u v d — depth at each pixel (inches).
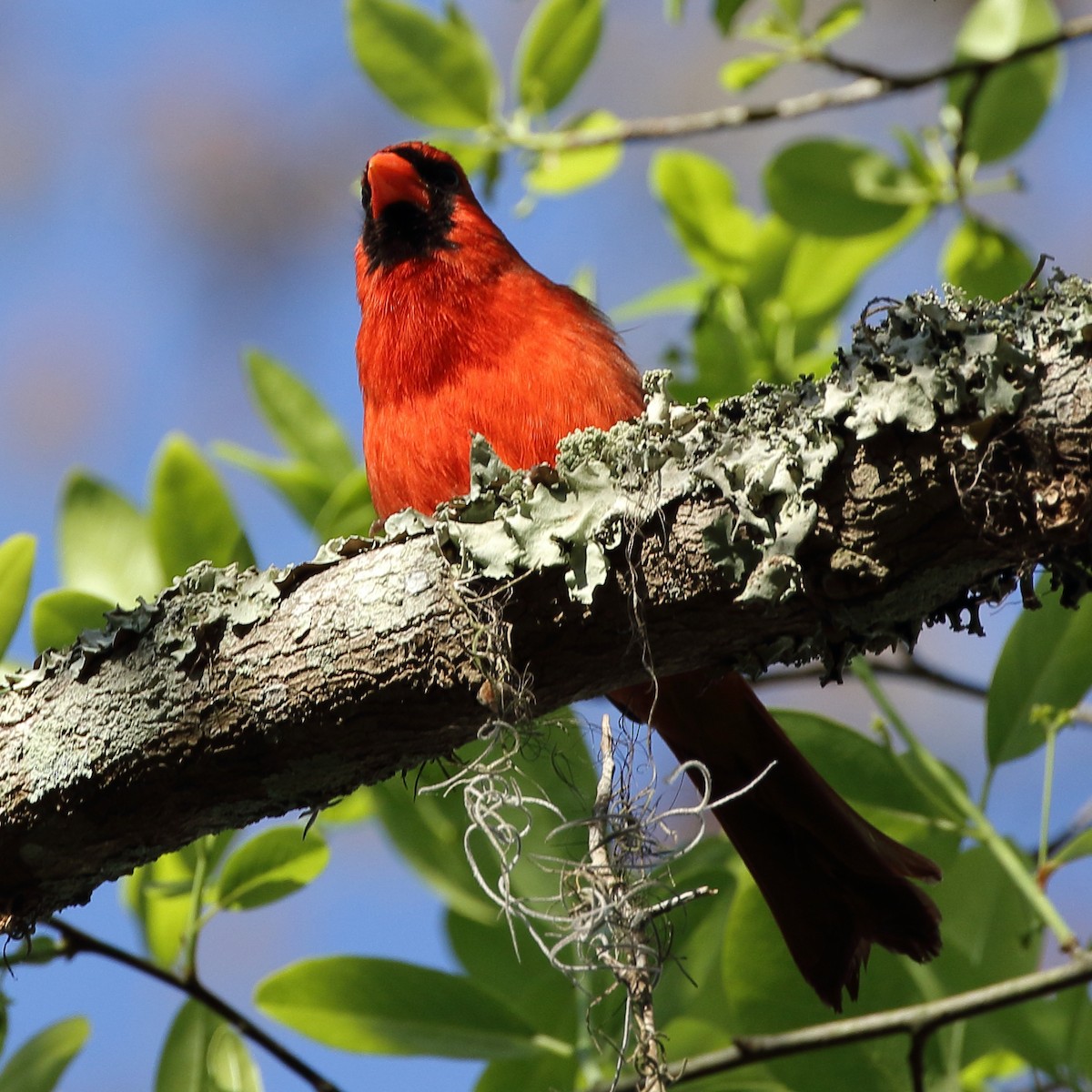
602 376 285.7
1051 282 180.7
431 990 282.5
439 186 317.1
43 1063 276.5
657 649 192.4
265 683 199.0
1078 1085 273.4
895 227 351.9
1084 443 169.5
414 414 291.3
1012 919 286.4
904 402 175.9
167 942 292.4
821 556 180.9
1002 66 330.3
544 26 356.2
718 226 372.8
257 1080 271.0
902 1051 275.9
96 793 203.6
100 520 310.8
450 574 196.2
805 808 263.7
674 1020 283.4
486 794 190.9
